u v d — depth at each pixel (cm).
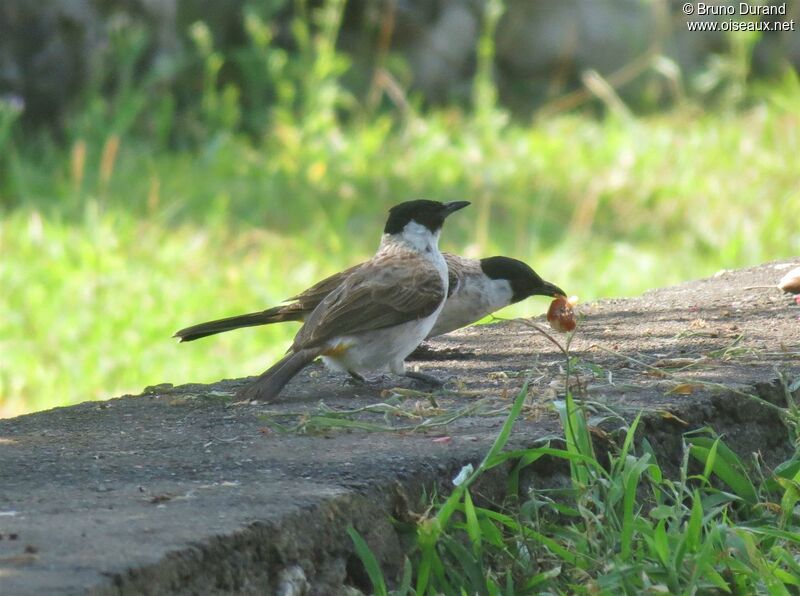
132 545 426
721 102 2538
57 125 2158
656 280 1548
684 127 2341
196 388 724
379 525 504
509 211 1859
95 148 2033
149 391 715
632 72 2697
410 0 2620
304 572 466
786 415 658
